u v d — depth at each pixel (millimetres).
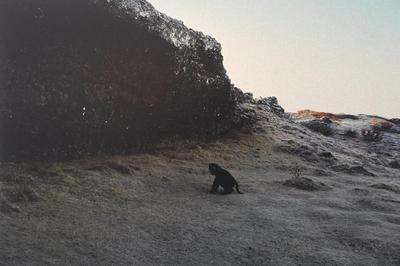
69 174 9688
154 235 6875
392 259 6637
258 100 24703
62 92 11297
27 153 10516
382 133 27656
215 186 10336
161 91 14328
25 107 10500
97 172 10203
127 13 12984
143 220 7562
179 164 12781
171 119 14828
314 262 6293
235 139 17219
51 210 7309
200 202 9305
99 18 12133
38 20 10914
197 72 16109
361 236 7551
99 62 12312
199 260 6035
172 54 14656
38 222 6656
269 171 13883
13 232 6074
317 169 14664
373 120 32062
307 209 9328
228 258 6203
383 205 10109
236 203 9430
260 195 10430
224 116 17328
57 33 11336
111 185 9469
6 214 6711
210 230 7383
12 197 7438
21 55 10680
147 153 13547
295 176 13195
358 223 8430
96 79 12234
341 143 22562
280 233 7516
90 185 9164
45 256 5488
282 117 23484
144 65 13664
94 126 12070
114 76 12742
